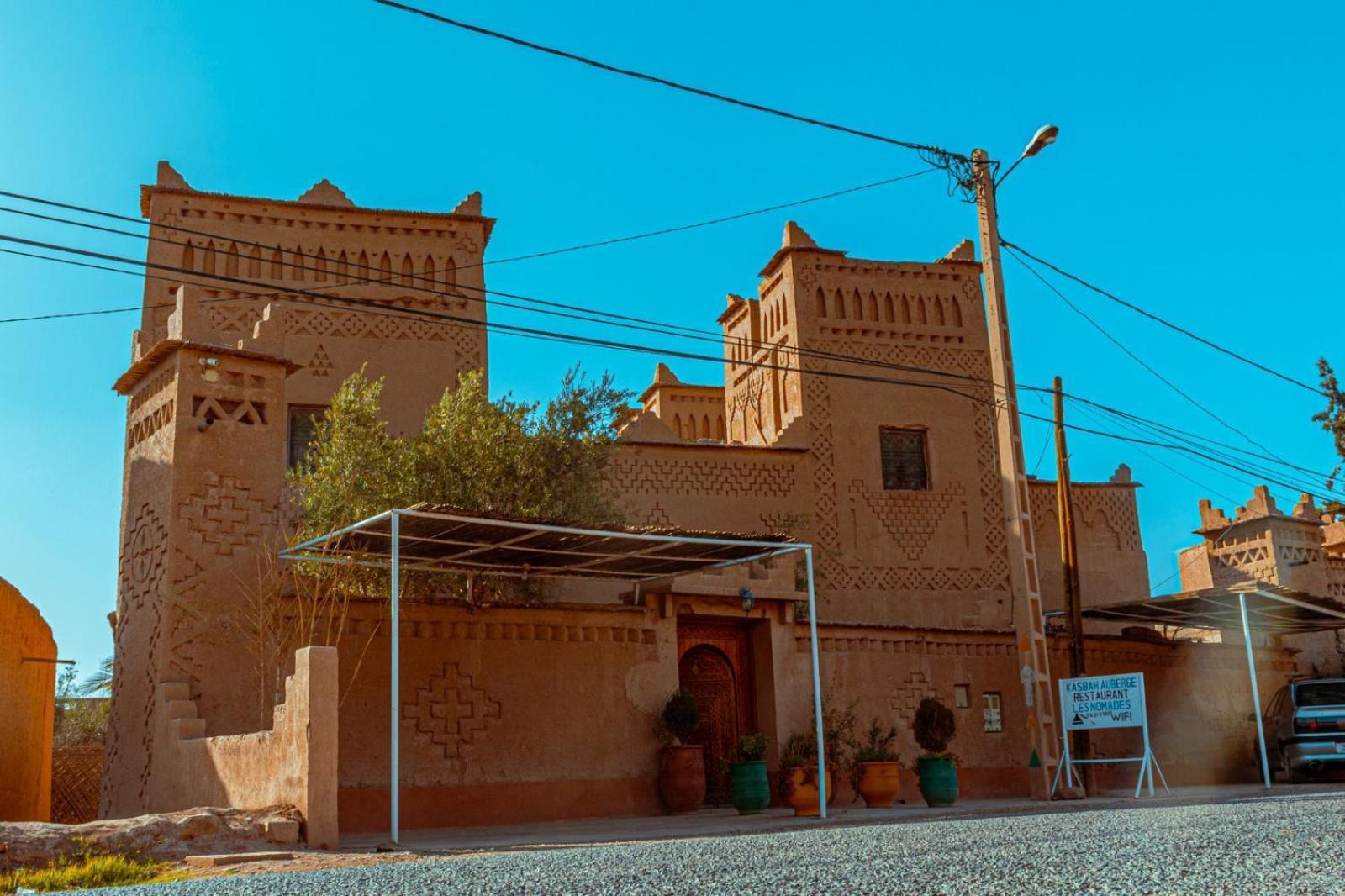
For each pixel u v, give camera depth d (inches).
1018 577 775.7
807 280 1070.4
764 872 272.5
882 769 717.3
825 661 790.5
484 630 672.4
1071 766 738.8
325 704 475.5
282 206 952.9
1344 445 1088.2
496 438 782.5
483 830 612.1
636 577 716.7
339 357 937.5
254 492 634.2
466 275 982.4
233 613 610.9
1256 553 1187.9
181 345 627.8
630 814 693.9
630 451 973.8
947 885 233.6
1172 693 964.0
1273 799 559.5
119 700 644.1
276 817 459.8
